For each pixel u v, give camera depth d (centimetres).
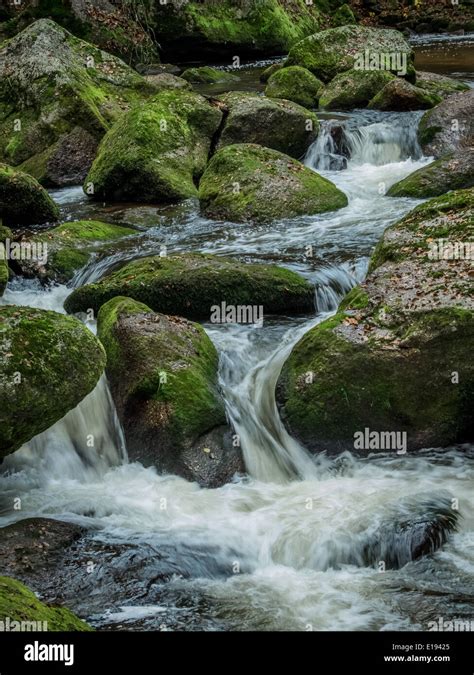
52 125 1395
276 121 1347
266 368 776
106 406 723
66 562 564
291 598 542
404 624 514
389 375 704
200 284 847
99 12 2291
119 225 1131
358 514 617
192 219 1142
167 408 693
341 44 1856
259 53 2519
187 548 585
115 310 764
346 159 1372
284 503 645
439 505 623
